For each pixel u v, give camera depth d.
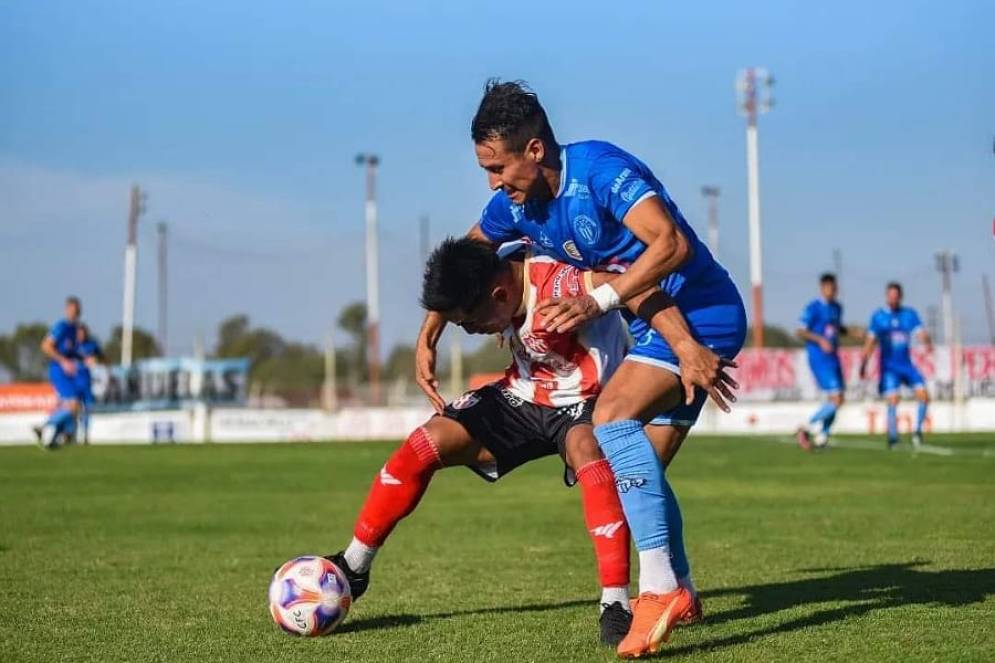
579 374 6.73
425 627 6.79
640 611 5.86
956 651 5.86
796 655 5.84
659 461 6.10
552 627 6.72
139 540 11.41
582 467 6.46
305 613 6.50
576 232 6.27
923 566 8.80
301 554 10.33
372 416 40.16
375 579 8.74
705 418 37.94
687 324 6.10
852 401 38.44
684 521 12.30
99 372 45.62
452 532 11.88
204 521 13.23
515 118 6.07
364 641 6.43
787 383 38.81
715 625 6.66
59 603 7.71
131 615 7.27
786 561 9.27
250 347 76.38
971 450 24.55
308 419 39.81
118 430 38.66
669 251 5.85
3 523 12.96
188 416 39.03
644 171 6.21
